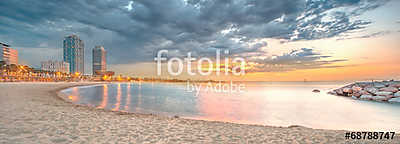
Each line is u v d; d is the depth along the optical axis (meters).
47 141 4.79
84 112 9.48
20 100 14.43
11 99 15.01
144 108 17.86
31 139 4.89
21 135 5.19
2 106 10.52
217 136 5.87
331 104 22.03
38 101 14.35
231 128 7.05
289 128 7.30
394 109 17.55
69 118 7.69
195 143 5.13
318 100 26.50
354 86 31.02
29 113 8.45
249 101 26.16
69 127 6.25
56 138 5.07
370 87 27.44
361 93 26.98
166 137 5.59
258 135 6.11
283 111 17.36
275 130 6.88
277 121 12.74
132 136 5.55
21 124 6.36
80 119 7.59
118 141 5.05
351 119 13.48
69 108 10.86
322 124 11.86
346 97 29.12
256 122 12.27
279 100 27.44
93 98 27.88
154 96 33.97
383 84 26.78
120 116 8.74
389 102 21.91
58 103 13.73
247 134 6.21
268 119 13.43
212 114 15.37
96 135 5.49
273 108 19.38
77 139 5.06
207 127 7.06
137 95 36.09
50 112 8.96
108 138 5.27
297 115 15.16
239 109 18.56
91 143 4.80
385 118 13.70
